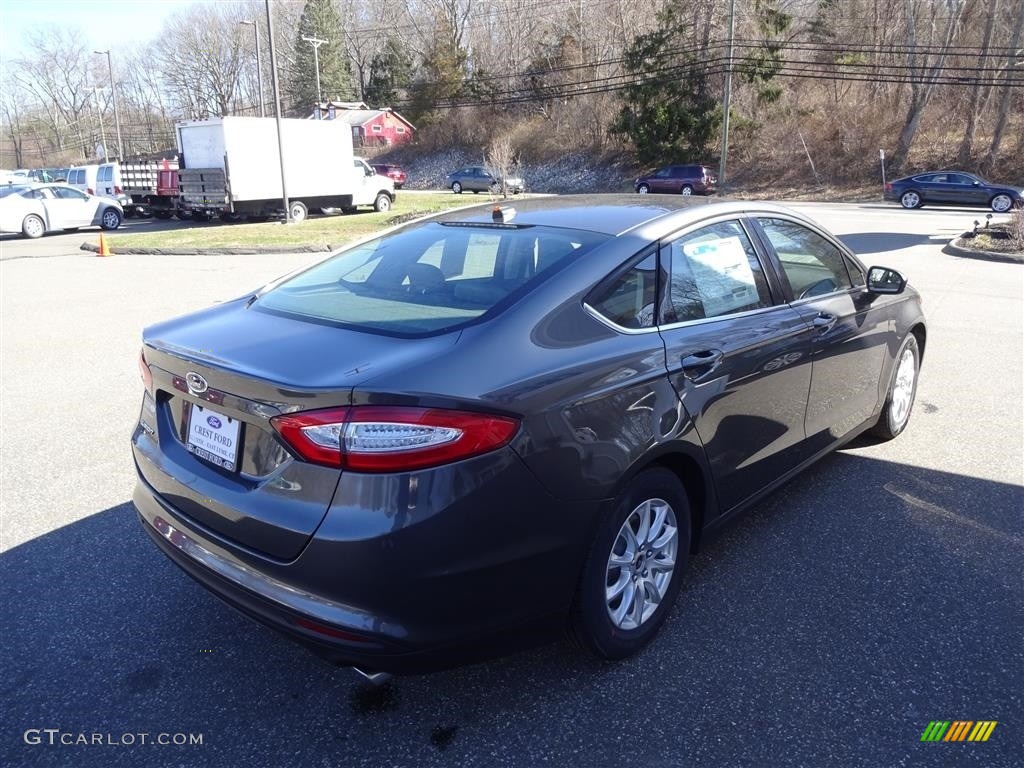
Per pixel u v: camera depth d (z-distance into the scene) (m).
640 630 2.94
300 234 20.11
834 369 4.01
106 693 2.79
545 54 57.91
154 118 102.75
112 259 16.06
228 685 2.83
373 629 2.24
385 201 30.12
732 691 2.76
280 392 2.31
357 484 2.22
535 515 2.42
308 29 83.94
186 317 3.22
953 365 7.04
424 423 2.22
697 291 3.23
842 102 45.06
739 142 45.38
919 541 3.84
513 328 2.58
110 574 3.58
